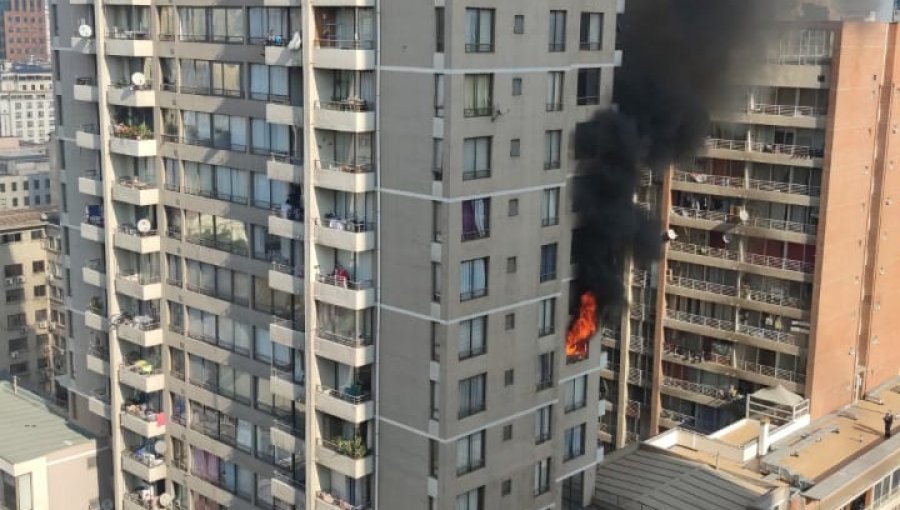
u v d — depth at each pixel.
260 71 49.72
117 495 61.62
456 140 41.84
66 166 62.19
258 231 51.75
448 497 45.09
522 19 43.56
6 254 107.50
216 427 56.75
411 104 42.84
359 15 44.25
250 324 53.19
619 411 82.19
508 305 45.88
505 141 44.00
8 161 170.00
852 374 74.69
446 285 42.88
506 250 45.19
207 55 52.16
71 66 59.88
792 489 57.50
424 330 44.34
